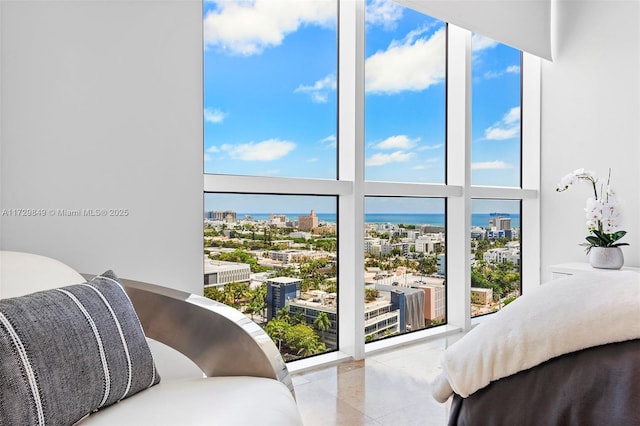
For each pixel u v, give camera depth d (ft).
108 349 3.29
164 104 5.86
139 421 3.00
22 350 2.78
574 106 10.75
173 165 5.94
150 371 3.64
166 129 5.88
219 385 3.68
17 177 4.80
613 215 8.80
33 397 2.72
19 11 4.80
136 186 5.63
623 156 9.94
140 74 5.65
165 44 5.86
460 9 8.95
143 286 4.42
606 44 10.21
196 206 6.17
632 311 2.76
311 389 6.77
